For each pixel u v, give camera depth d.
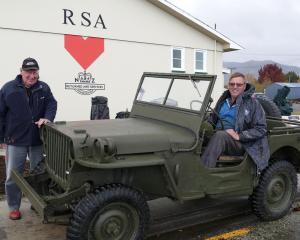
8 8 9.08
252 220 4.73
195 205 5.10
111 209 3.48
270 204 4.73
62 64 9.98
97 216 3.41
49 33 9.70
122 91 11.15
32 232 4.25
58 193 3.97
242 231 4.38
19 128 4.38
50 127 3.97
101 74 10.71
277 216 4.72
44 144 4.24
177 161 3.80
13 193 4.52
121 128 3.92
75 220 3.33
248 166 4.34
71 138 3.35
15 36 9.24
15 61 9.29
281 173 4.74
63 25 9.88
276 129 4.62
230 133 4.29
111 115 11.02
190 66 12.49
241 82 4.46
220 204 5.14
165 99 4.54
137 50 11.31
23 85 4.32
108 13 10.64
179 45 12.14
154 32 11.58
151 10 11.44
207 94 4.03
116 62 10.95
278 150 4.86
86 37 10.32
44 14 9.57
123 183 3.60
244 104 4.44
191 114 4.09
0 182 5.48
